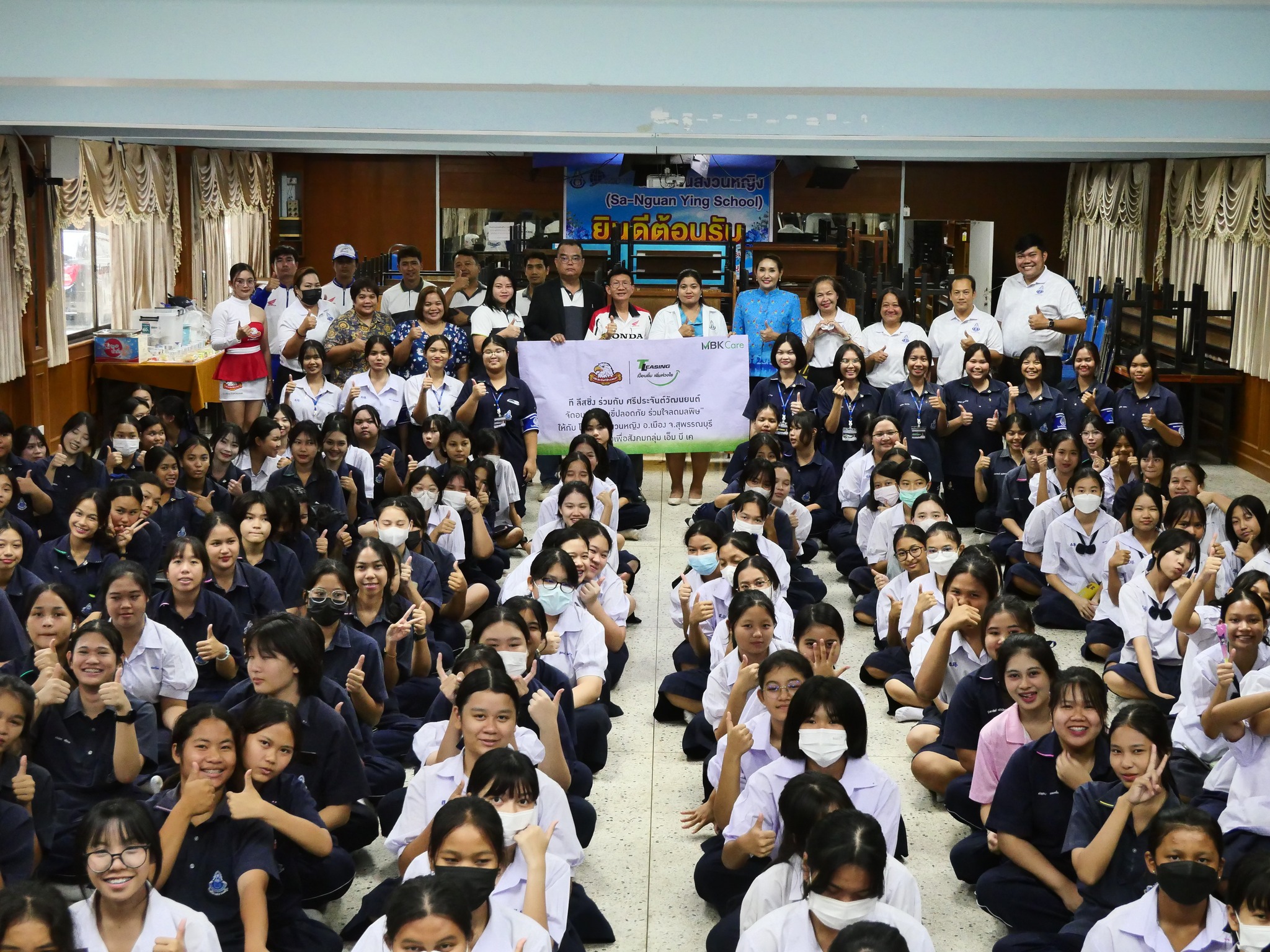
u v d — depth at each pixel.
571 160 16.36
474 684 4.20
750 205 18.08
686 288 10.70
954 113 7.37
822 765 4.20
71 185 12.12
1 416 7.93
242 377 11.82
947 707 5.76
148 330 13.06
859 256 16.14
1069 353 14.20
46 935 3.21
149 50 5.89
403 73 5.90
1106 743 4.47
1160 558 6.19
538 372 10.58
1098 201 16.70
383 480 8.95
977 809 5.01
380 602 6.06
